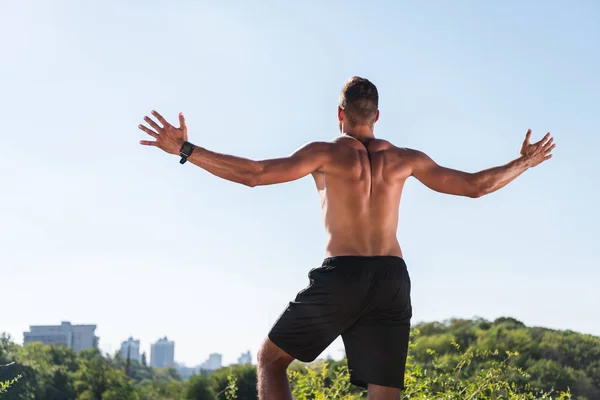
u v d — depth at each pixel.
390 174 3.82
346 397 6.21
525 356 16.53
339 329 3.64
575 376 16.05
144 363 156.88
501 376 6.18
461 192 3.99
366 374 3.65
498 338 17.30
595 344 17.69
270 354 3.71
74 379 62.09
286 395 3.67
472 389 5.98
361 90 3.93
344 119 3.97
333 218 3.71
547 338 17.66
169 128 3.54
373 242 3.68
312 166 3.70
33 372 29.81
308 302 3.62
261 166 3.58
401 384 3.67
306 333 3.62
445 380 6.23
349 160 3.75
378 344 3.65
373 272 3.61
